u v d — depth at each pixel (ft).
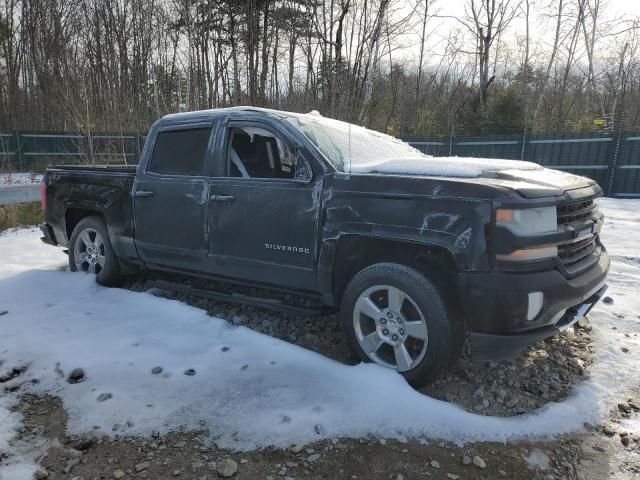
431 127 73.20
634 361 11.38
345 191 10.59
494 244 8.90
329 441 8.34
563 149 48.73
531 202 8.96
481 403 9.69
